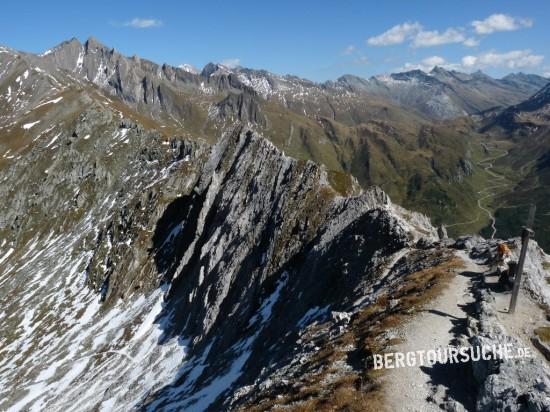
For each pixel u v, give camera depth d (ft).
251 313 255.91
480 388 82.07
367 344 103.76
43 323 446.19
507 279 115.65
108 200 650.02
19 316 472.44
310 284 213.46
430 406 81.66
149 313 373.81
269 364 165.48
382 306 127.75
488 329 96.89
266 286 261.85
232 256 309.83
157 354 307.58
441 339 98.68
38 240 646.33
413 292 126.72
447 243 162.50
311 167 312.71
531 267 128.36
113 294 437.99
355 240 201.98
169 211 493.77
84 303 455.63
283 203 300.61
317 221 266.77
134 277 437.58
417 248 170.50
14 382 353.10
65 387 322.55
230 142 450.71
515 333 97.45
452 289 120.67
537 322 101.60
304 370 111.65
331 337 125.90
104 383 304.30
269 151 365.81
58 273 533.55
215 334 278.67
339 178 316.40
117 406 264.52
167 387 255.91
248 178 362.12
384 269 165.58
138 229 485.97
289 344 168.14
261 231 305.53
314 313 187.32
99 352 356.59
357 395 87.15
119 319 395.75
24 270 569.64
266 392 115.44
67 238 613.52
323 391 93.81
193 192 455.22
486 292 115.03
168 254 440.45
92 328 401.70
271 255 273.54
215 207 393.09
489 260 135.33
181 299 356.79
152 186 539.70
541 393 75.15
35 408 308.60
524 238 102.42
